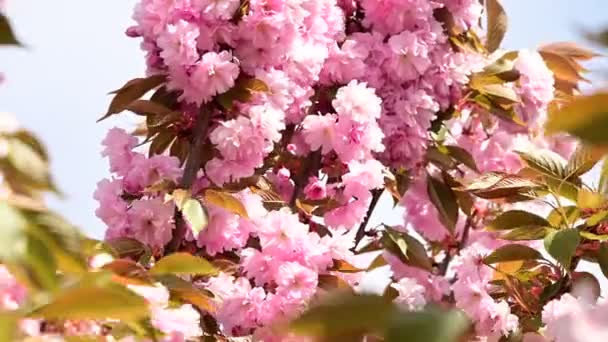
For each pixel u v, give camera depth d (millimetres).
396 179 2695
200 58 2430
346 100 2527
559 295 2424
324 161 2586
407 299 2480
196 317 2047
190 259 2021
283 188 2602
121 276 2004
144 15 2439
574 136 690
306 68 2482
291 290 2416
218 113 2459
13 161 1492
